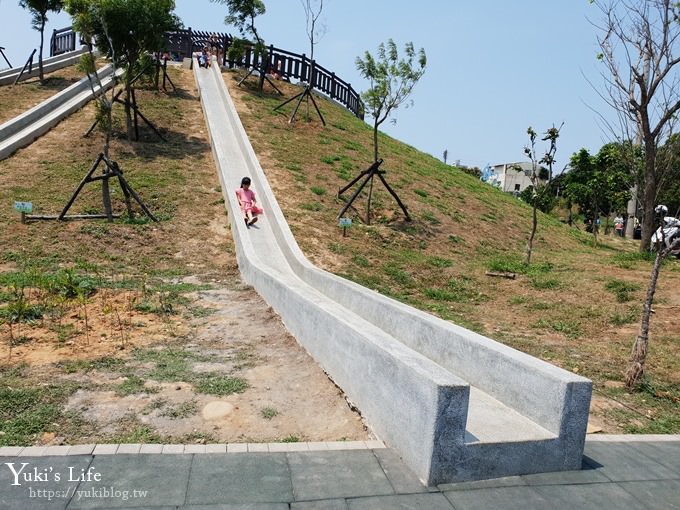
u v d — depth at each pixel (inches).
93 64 541.3
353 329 185.5
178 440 152.0
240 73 1000.2
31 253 382.6
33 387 181.0
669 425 187.3
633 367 221.8
